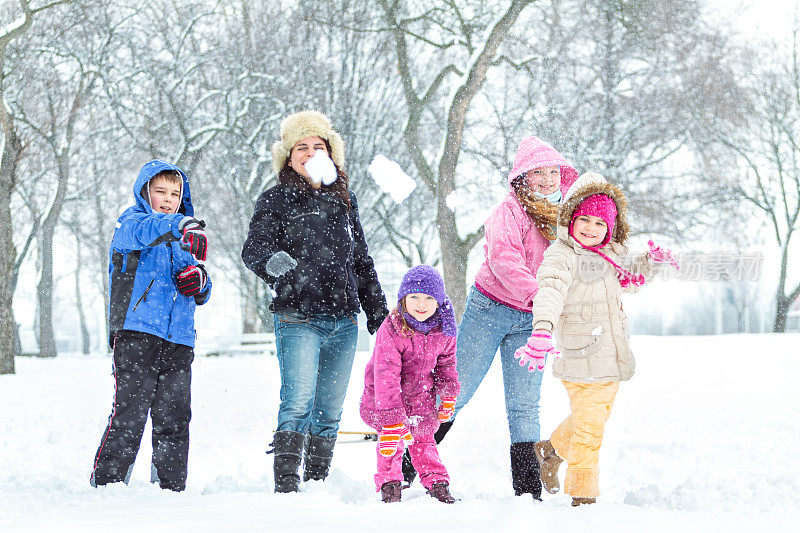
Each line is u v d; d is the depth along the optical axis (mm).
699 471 5477
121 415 4727
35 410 11039
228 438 8023
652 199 25531
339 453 6898
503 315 4949
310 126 5137
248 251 4867
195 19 29219
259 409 10484
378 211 30500
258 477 5500
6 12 24234
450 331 4578
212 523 3168
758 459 5832
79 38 27812
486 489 5160
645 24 24328
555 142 25031
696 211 27547
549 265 4293
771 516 3428
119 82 28859
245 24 29438
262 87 28953
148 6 29500
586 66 25750
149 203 4996
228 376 17000
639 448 6629
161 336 4785
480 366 5027
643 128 25328
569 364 4281
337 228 5047
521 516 3418
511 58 24438
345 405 10875
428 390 4652
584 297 4289
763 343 20516
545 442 4723
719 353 17672
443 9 23641
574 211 4340
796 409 8492
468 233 22266
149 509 3594
